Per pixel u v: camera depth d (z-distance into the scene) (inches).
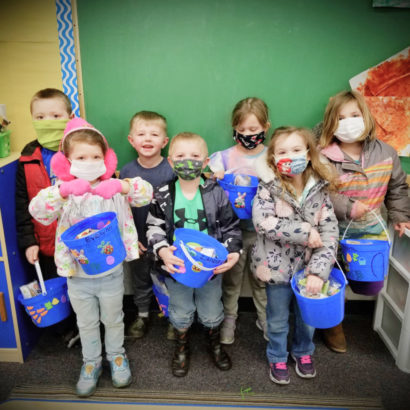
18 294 68.7
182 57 72.1
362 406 60.7
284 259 61.7
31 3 69.3
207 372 67.6
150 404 61.2
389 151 69.0
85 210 59.1
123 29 70.6
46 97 66.1
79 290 61.2
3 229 64.1
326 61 71.9
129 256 62.6
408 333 65.7
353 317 82.8
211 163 74.9
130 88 73.8
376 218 70.4
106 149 60.8
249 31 70.6
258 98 70.4
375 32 70.2
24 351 70.5
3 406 60.9
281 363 65.2
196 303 67.1
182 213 62.1
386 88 71.9
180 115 75.4
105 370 67.9
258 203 61.7
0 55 71.8
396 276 72.6
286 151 60.0
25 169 67.0
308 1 68.9
